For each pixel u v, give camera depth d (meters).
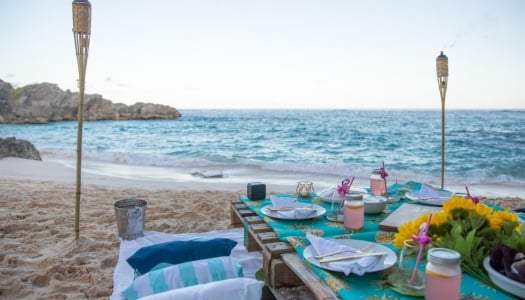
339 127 29.81
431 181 8.59
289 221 2.32
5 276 2.93
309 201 2.90
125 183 7.44
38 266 3.15
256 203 2.89
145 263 2.32
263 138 23.14
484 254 1.53
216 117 57.69
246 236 2.74
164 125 39.12
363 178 8.39
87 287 2.75
